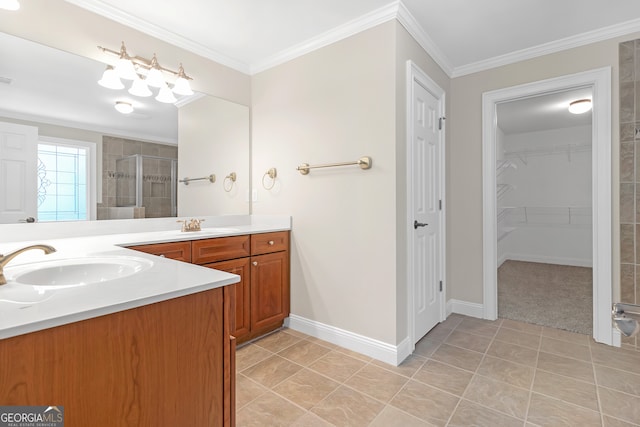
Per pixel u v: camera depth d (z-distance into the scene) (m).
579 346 2.25
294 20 2.12
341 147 2.24
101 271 1.25
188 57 2.39
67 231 1.88
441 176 2.72
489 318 2.77
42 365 0.62
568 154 5.14
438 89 2.62
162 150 2.29
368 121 2.11
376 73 2.07
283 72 2.59
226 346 0.94
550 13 2.06
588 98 3.63
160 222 2.29
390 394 1.70
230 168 2.69
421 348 2.24
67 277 1.20
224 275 0.98
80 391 0.67
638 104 2.15
